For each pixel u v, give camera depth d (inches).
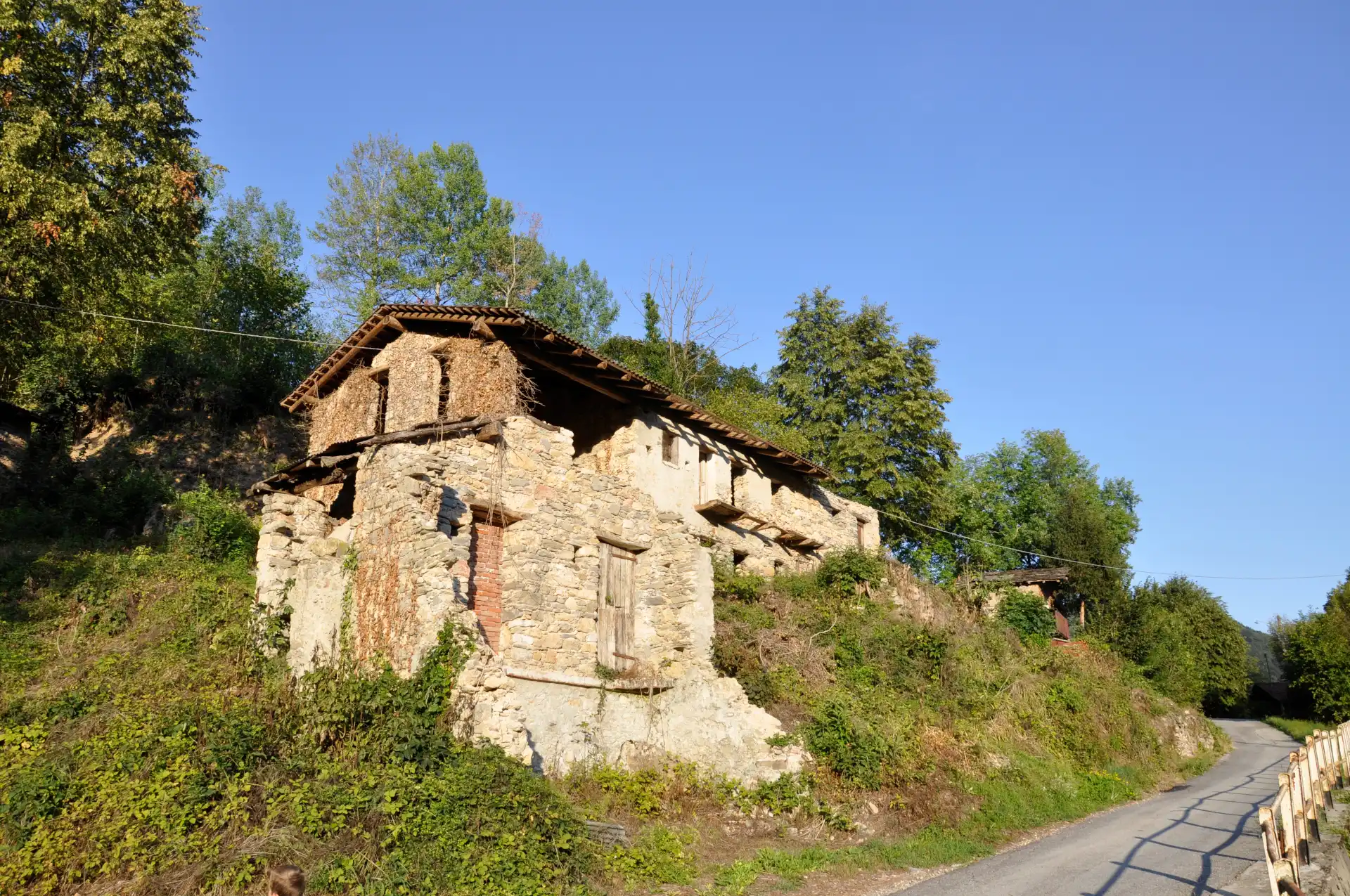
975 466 2117.4
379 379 814.5
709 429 921.5
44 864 383.9
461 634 502.6
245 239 1635.1
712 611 696.4
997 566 1847.9
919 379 1471.5
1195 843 601.9
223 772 427.5
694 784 596.7
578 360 753.6
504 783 447.2
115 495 952.3
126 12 871.1
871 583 985.5
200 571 789.2
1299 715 1902.1
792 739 631.8
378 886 372.8
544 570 629.9
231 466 1154.7
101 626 682.2
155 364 1217.4
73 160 819.4
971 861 564.1
